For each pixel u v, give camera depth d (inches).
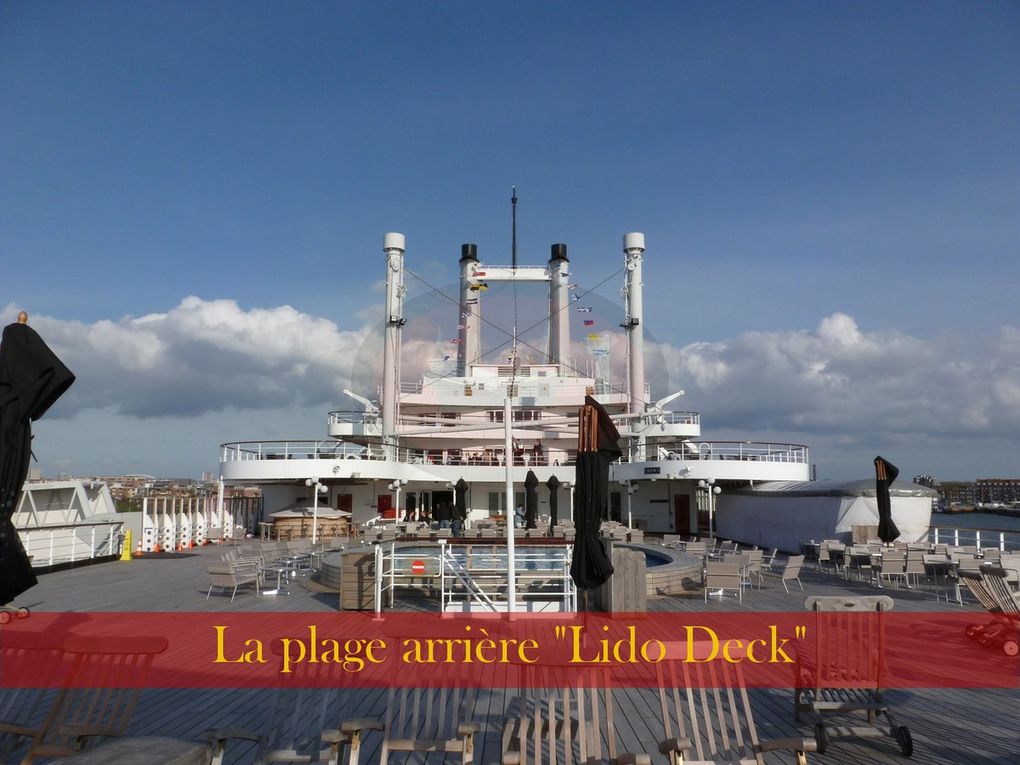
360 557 466.3
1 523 203.5
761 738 226.1
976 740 224.4
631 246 1267.2
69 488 996.6
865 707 218.7
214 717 244.4
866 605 220.5
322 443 1144.2
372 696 265.0
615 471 1163.3
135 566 753.0
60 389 219.8
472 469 1200.2
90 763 146.4
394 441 1208.2
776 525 993.5
